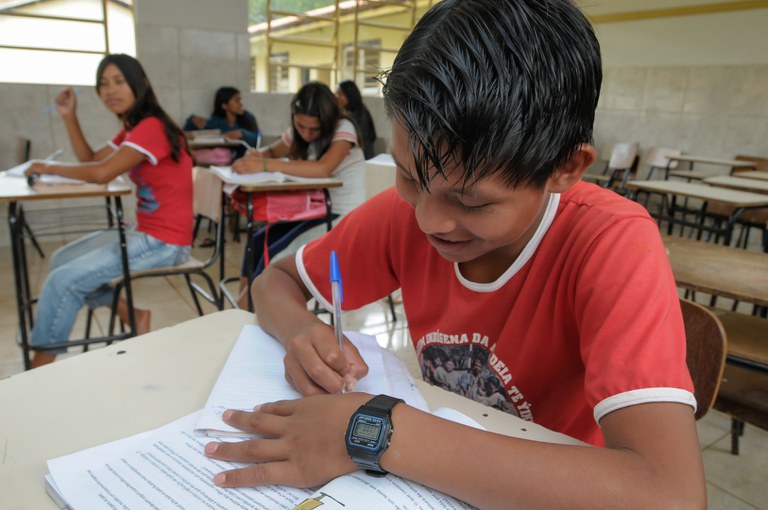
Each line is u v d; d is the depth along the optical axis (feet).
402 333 8.64
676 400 1.61
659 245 2.02
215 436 1.83
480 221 1.60
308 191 7.87
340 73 18.34
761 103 16.10
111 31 14.29
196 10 15.12
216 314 2.93
